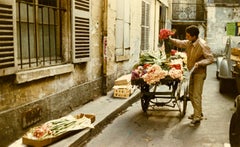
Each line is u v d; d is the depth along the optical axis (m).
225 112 8.30
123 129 6.67
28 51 5.84
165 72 7.19
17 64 5.17
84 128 5.97
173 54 8.88
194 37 6.86
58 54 7.14
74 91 7.51
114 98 9.05
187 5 27.72
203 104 9.32
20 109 5.38
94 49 8.74
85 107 7.88
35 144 5.01
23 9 5.83
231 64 10.78
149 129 6.70
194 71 6.94
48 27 6.66
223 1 25.12
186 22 26.56
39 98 6.00
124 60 11.77
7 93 5.05
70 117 6.15
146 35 15.70
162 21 21.30
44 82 6.16
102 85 9.41
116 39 10.50
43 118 6.15
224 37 24.91
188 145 5.74
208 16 24.95
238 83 8.39
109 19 9.63
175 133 6.44
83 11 7.62
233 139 4.66
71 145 5.30
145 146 5.68
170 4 25.56
